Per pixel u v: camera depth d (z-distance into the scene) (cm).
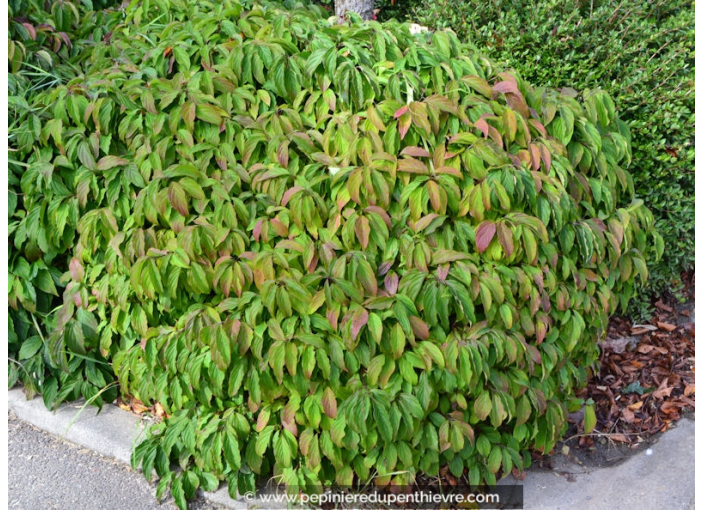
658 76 364
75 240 306
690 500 272
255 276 248
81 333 294
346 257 243
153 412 318
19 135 296
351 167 251
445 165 256
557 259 263
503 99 276
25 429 325
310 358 239
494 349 251
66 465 301
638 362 364
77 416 315
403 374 242
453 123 263
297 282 241
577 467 297
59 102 290
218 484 278
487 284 244
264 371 248
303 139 264
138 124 279
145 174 271
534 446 289
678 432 314
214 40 306
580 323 271
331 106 271
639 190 374
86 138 285
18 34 341
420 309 245
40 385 320
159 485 277
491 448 267
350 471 261
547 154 264
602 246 271
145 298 269
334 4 470
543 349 265
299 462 262
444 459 277
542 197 256
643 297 391
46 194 290
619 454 305
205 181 262
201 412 276
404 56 285
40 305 320
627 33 371
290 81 283
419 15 420
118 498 281
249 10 358
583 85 368
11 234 306
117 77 298
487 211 253
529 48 383
